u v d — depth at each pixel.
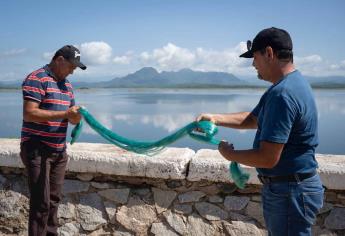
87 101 106.62
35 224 4.27
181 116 51.06
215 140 3.42
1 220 5.14
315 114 2.93
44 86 4.09
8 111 55.50
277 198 2.99
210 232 4.55
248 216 4.46
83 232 4.90
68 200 4.93
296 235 2.96
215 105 82.25
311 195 2.94
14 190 5.09
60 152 4.40
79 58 4.21
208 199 4.55
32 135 4.21
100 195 4.85
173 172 4.52
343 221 4.23
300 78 2.91
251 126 3.52
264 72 3.02
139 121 43.62
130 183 4.78
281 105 2.79
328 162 4.27
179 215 4.63
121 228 4.80
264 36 2.95
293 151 2.92
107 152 4.78
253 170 4.32
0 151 5.01
